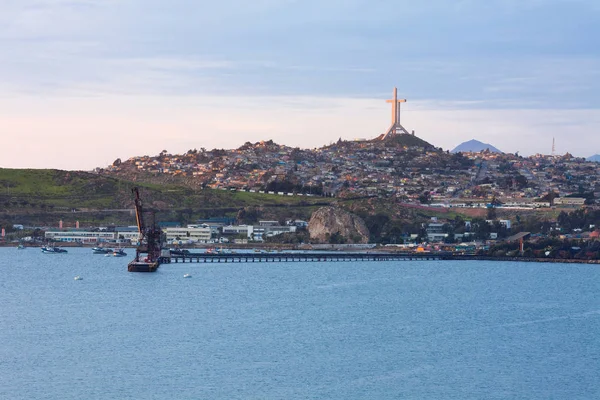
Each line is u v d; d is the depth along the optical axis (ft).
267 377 526.16
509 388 517.55
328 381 521.24
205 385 504.84
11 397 476.95
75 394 483.51
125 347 599.98
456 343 640.17
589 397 503.61
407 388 510.17
